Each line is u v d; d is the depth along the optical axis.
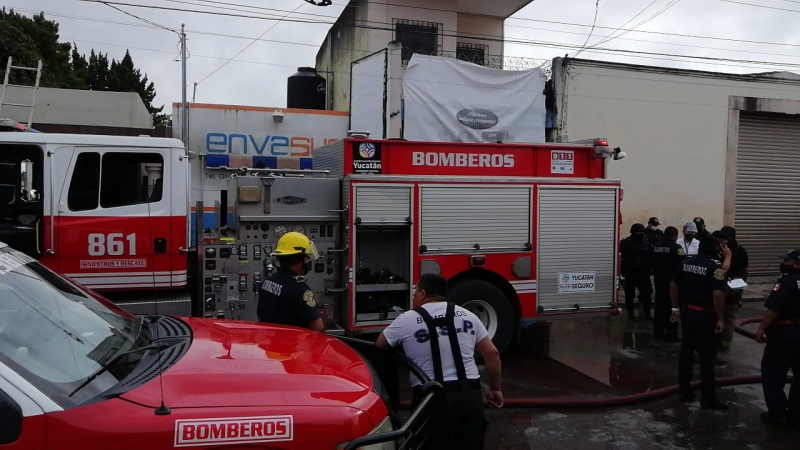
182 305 6.08
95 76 46.97
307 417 2.24
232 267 6.16
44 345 2.36
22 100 14.70
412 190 6.64
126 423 2.03
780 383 5.45
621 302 11.69
